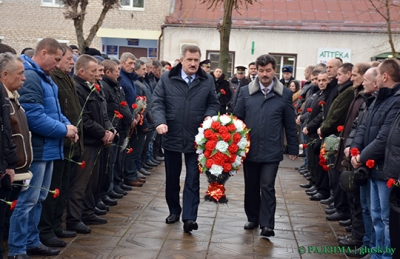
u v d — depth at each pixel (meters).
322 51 19.42
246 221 6.53
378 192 4.79
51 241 5.22
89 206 6.08
